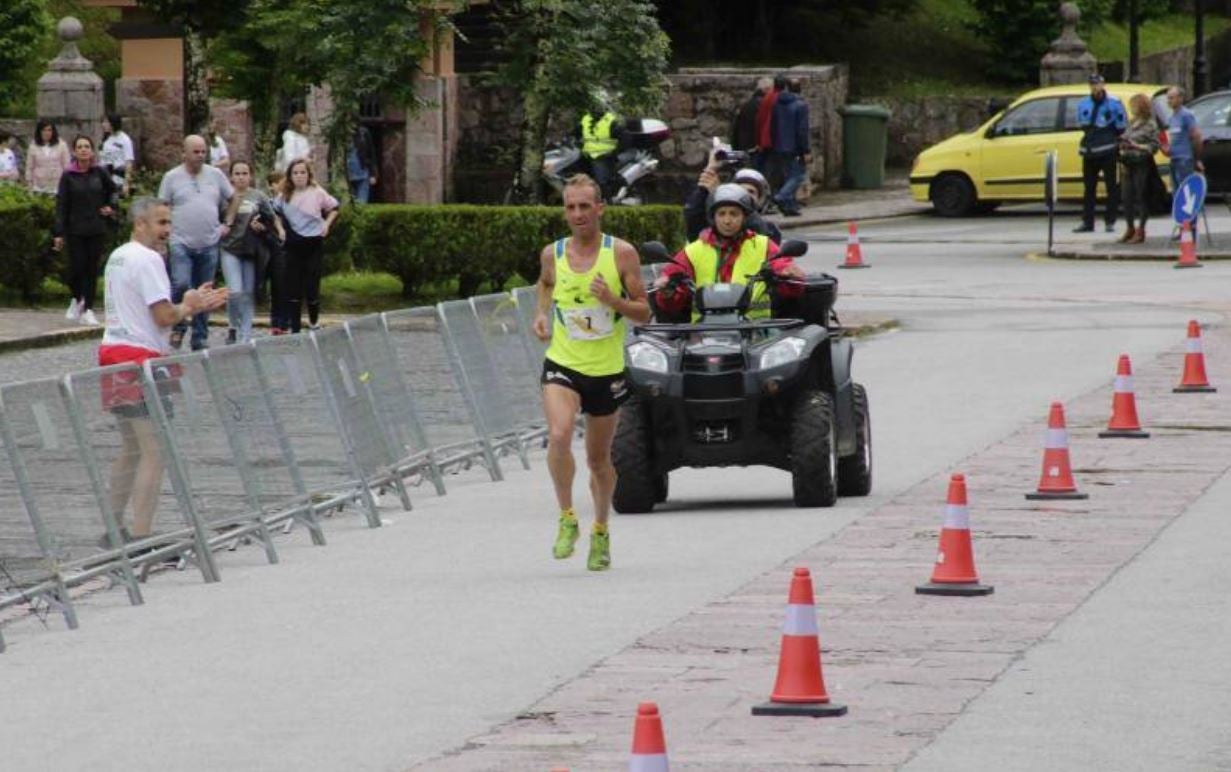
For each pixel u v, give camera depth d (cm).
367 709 2138
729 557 2941
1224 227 8850
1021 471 3641
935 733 1966
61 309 6269
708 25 11975
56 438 2761
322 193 5591
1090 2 12631
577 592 2723
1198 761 1866
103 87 9769
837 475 3441
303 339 3359
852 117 11206
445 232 6438
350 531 3425
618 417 3106
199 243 5331
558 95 7231
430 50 7262
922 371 5069
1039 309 6353
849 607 2552
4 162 8131
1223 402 4431
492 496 3756
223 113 8912
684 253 3438
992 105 11569
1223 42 14838
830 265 7869
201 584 2975
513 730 2030
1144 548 2911
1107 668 2216
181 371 3025
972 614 2497
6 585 2653
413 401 3772
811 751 1911
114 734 2078
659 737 1430
